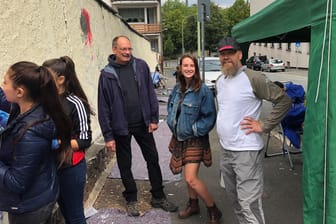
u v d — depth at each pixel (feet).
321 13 8.82
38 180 7.66
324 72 8.70
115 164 20.21
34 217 7.80
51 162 8.01
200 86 12.59
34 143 7.22
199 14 30.66
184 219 13.74
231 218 13.75
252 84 10.44
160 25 148.25
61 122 7.73
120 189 16.80
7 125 7.66
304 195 9.43
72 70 9.91
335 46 8.52
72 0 18.84
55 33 16.03
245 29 16.14
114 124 13.84
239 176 10.80
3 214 9.67
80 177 9.88
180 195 16.15
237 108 10.66
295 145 19.40
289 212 14.15
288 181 17.30
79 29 20.08
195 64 12.54
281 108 10.41
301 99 19.19
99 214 14.17
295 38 22.00
